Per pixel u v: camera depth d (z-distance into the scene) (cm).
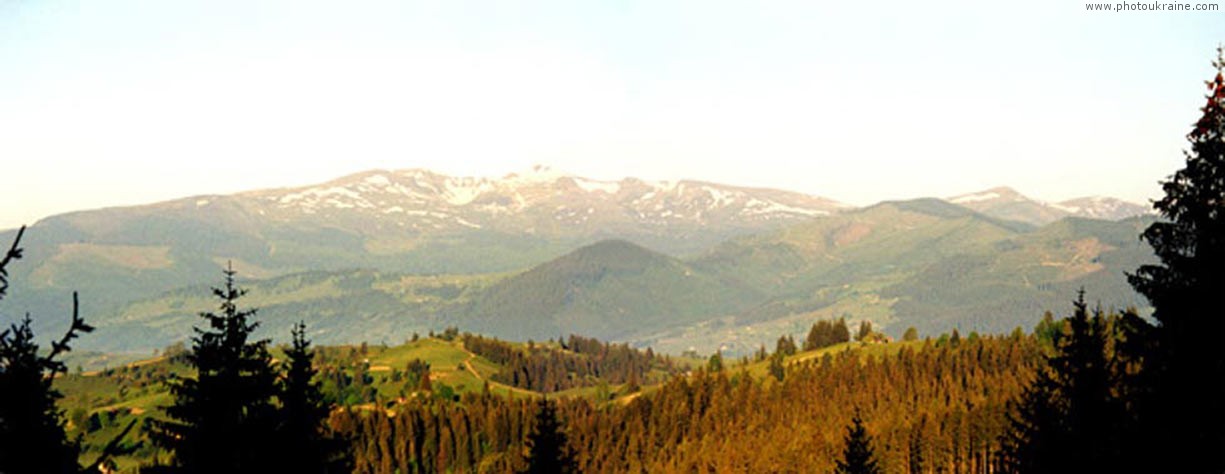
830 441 16938
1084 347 2775
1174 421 2183
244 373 3019
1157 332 2239
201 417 2742
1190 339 2148
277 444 2820
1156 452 2227
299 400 2977
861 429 7400
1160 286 2228
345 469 3059
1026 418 2952
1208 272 2130
